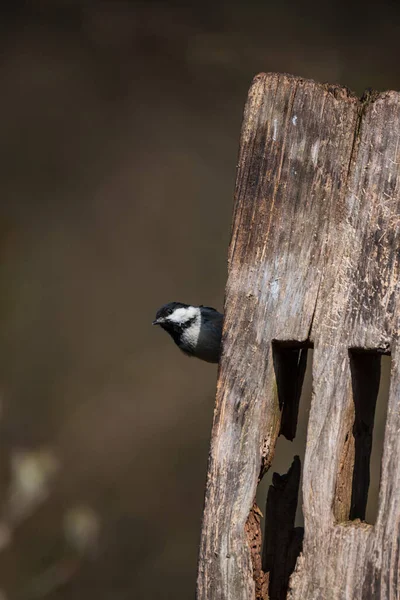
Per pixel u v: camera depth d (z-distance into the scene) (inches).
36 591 455.5
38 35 581.9
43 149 606.5
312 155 203.3
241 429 200.1
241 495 197.0
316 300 197.6
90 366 598.2
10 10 578.2
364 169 198.2
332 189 200.7
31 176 609.3
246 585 191.9
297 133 205.2
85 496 539.8
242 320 203.8
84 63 590.2
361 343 191.5
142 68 579.5
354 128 201.0
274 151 206.7
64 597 482.0
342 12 488.7
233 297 205.3
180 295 601.6
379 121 198.5
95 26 558.6
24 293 606.5
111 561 510.0
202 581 195.0
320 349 194.7
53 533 498.0
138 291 609.9
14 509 342.0
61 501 527.2
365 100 201.3
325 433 190.5
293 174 204.5
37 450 532.1
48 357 596.4
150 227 611.2
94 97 601.6
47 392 582.6
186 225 609.3
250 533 195.3
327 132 202.5
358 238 196.4
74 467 551.8
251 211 207.0
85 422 575.8
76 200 615.5
